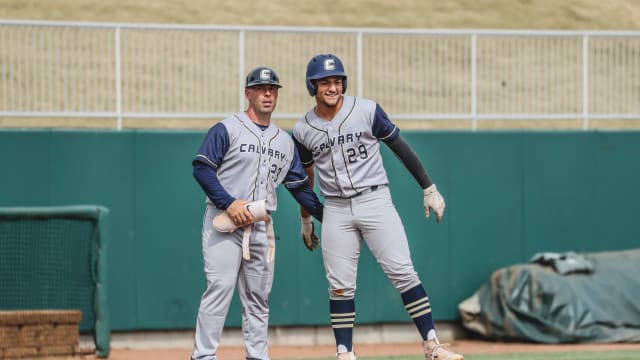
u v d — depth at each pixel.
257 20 70.38
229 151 28.53
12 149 47.62
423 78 57.16
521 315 47.19
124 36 52.72
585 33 53.78
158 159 48.50
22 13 67.81
